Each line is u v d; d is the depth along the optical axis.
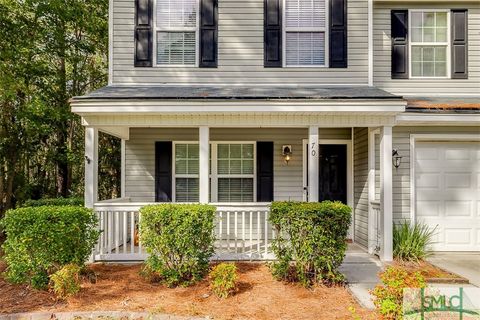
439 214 8.00
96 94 6.93
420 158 8.04
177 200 9.08
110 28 8.16
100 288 5.39
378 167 7.65
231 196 9.13
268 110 6.57
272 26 8.19
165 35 8.25
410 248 6.98
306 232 5.44
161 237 5.54
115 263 6.75
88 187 6.83
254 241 8.43
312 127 6.86
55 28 12.02
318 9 8.26
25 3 10.97
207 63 8.18
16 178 13.22
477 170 8.04
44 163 14.95
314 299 4.98
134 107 6.54
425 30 8.59
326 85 8.17
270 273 5.98
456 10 8.53
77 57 13.28
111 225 6.90
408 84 8.52
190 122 6.83
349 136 9.04
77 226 5.53
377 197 7.62
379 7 8.56
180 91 7.42
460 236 7.98
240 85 8.16
